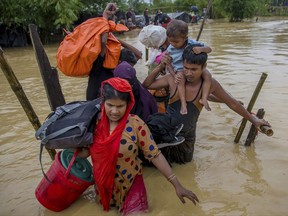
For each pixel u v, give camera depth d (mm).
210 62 10453
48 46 18750
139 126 3041
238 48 13492
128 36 22594
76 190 3240
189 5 43562
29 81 9086
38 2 17953
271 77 8039
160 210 3242
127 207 3143
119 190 3184
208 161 4133
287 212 3141
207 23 32625
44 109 6367
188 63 3531
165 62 3967
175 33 3900
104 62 4066
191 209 3248
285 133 4789
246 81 7738
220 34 20297
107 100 2850
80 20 22734
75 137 2959
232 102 3971
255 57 11008
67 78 9125
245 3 34375
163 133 3582
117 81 2863
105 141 2920
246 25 27969
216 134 4883
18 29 18984
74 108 3189
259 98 6391
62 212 3297
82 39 3873
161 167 3055
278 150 4316
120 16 26016
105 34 3959
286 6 48625
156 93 4695
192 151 4090
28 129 5395
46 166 4172
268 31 21141
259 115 4262
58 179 3146
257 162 4055
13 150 4648
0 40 18734
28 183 3812
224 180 3711
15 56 14742
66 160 3262
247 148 4418
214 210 3219
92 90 4195
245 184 3615
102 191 3139
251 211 3178
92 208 3336
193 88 3762
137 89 3783
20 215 3281
